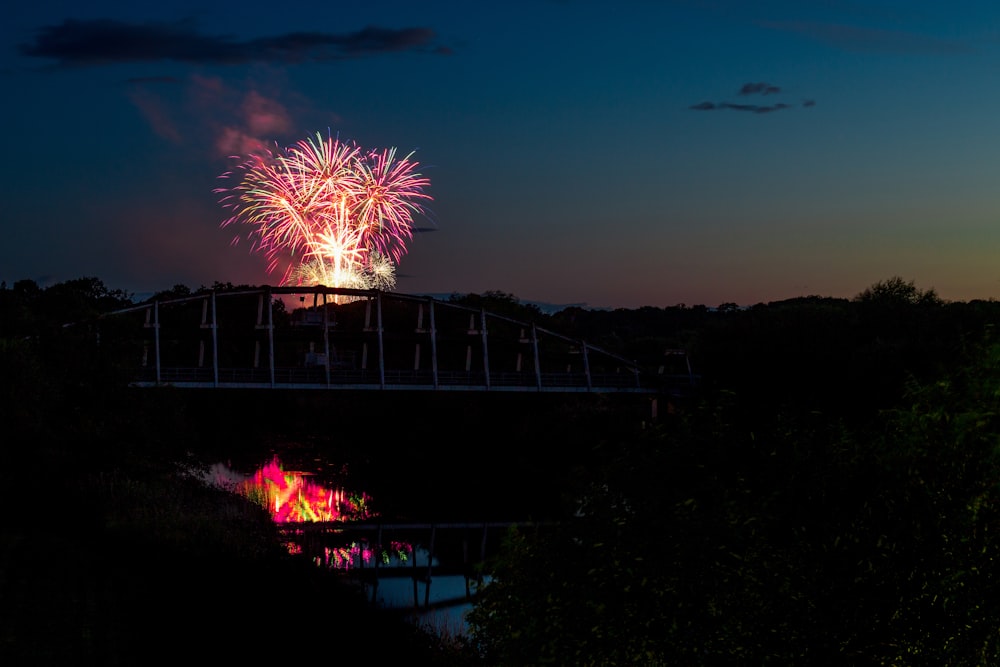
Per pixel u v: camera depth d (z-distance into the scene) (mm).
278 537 54500
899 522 16688
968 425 19406
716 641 16328
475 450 108062
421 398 127562
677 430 19938
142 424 61312
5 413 55000
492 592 19891
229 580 41281
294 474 86875
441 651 33750
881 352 85750
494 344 128250
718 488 17938
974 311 89125
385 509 71625
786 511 17344
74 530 47969
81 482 56688
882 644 15805
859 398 82625
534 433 115438
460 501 76438
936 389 23328
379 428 122625
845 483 17688
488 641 21562
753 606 16266
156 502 53906
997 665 15945
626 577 16812
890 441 19906
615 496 18844
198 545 46781
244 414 129750
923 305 111438
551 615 17953
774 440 18953
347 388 111000
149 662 31188
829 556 16391
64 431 58219
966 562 16219
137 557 43875
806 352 94750
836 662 15891
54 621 34594
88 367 61531
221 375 111250
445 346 170875
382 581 47906
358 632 35531
